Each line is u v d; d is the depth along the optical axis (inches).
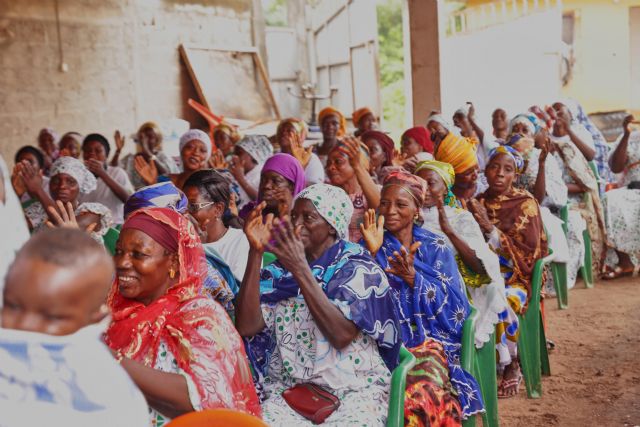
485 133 336.5
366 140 282.7
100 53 459.8
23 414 58.4
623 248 333.1
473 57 591.2
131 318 99.3
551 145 319.9
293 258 117.8
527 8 573.6
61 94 436.1
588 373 224.2
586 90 615.5
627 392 208.2
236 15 568.1
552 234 267.1
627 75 613.3
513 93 573.0
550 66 554.6
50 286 60.2
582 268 321.4
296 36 745.0
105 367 62.5
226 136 370.0
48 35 428.5
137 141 362.0
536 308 205.5
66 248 61.6
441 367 141.8
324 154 328.5
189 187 167.3
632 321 272.8
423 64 424.8
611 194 336.8
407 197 156.8
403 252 151.2
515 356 205.3
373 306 123.7
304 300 126.0
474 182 210.1
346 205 134.9
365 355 126.3
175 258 104.5
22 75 414.9
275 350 132.3
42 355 59.2
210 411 82.9
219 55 546.9
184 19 521.7
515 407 202.2
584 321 275.6
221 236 170.7
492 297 173.9
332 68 719.7
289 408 124.3
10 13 407.8
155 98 500.7
